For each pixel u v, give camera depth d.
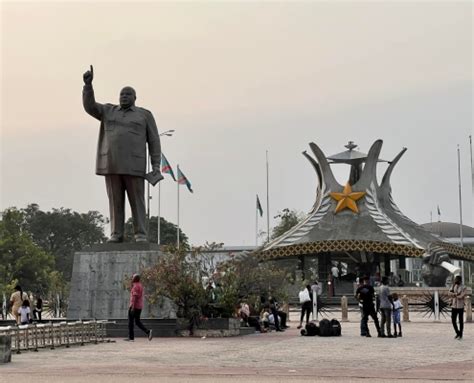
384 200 83.31
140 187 32.41
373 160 82.25
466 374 15.46
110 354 20.81
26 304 30.11
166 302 30.44
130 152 31.97
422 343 25.22
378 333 29.05
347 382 14.05
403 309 41.81
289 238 77.94
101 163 32.19
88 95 31.70
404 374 15.46
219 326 29.52
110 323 30.20
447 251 76.50
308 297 35.81
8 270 80.88
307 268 107.75
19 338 21.44
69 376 15.13
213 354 20.75
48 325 23.11
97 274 31.92
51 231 134.12
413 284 79.00
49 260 85.56
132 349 22.73
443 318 45.31
